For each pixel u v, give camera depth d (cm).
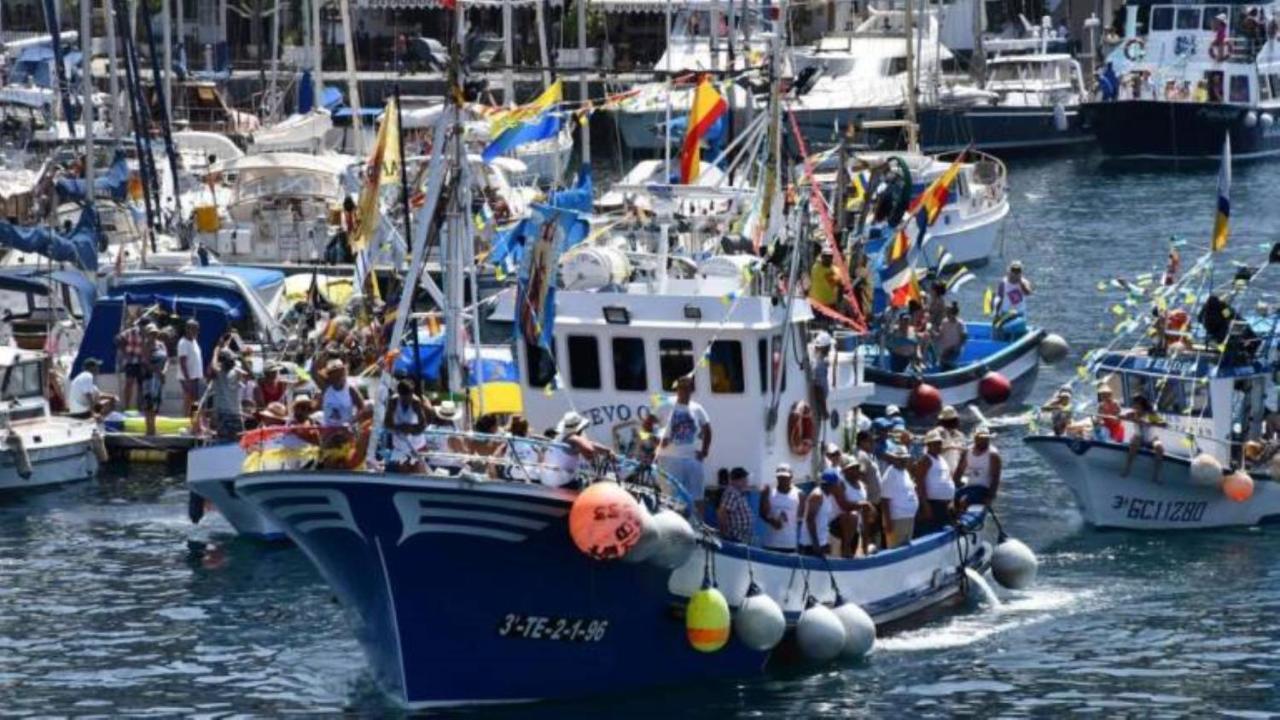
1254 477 12662
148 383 14638
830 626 9862
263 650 10562
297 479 9044
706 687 9731
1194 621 10875
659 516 9069
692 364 10194
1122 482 12562
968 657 10238
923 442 11631
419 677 9325
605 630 9431
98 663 10412
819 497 10069
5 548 12469
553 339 10306
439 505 8956
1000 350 15888
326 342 14188
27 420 14275
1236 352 12681
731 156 14725
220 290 15662
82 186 19538
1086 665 10181
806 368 10600
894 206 16250
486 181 15962
